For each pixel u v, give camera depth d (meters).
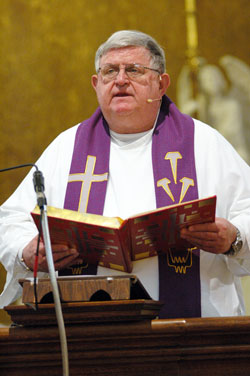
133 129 11.01
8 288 10.28
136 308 7.41
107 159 11.04
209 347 7.47
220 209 10.42
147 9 24.22
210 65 24.00
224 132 23.56
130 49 10.67
